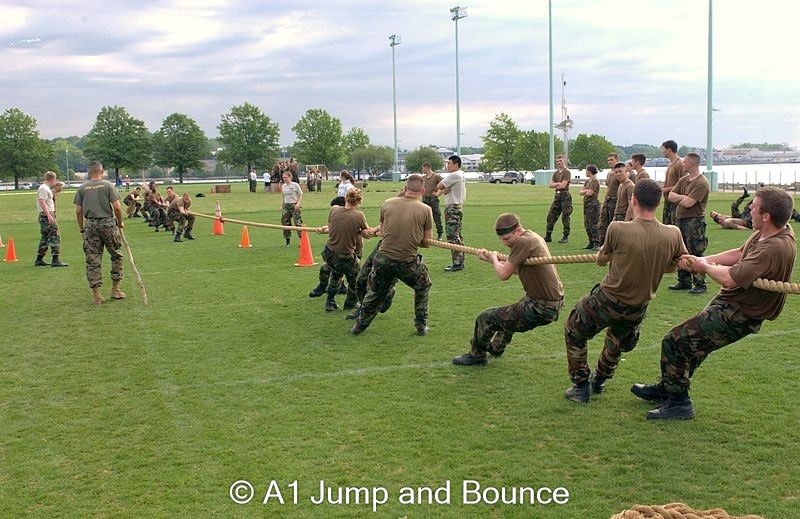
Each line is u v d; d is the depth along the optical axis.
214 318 9.82
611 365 6.36
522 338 8.38
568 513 4.40
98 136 98.50
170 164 101.62
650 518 3.38
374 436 5.62
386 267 8.34
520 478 4.87
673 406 5.84
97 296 11.06
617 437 5.49
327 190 51.56
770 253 5.24
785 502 4.43
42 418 6.19
